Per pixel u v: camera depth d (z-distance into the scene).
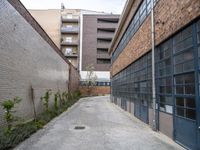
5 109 7.99
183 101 7.18
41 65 13.52
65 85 24.50
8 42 8.38
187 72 6.89
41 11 49.72
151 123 10.64
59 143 7.25
